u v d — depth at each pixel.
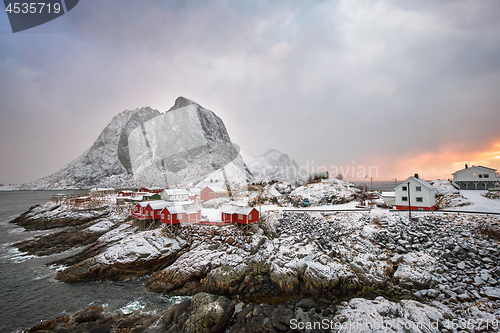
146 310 20.42
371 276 23.17
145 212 35.88
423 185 33.78
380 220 30.61
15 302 21.70
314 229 32.34
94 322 17.61
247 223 30.78
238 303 21.45
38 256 33.50
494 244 23.20
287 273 23.75
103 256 27.97
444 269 22.27
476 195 39.12
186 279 24.61
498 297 18.12
